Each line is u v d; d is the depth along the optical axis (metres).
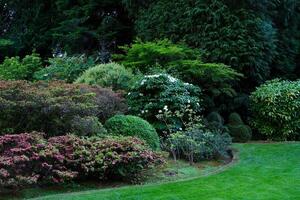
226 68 10.60
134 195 5.20
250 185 5.69
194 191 5.37
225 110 11.48
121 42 15.19
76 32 14.32
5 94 6.17
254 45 11.30
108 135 6.64
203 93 10.98
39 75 11.16
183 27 11.83
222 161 7.70
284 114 10.69
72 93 6.70
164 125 8.36
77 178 5.95
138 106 8.64
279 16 13.41
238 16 11.55
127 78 9.50
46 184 5.67
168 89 8.50
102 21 14.89
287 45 13.73
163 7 12.32
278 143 9.95
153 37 12.38
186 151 7.54
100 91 7.93
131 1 13.41
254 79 11.91
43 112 6.22
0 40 15.74
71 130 6.52
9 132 6.20
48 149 5.45
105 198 5.08
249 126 11.24
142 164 6.05
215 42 11.35
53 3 16.44
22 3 17.05
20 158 5.05
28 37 16.59
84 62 11.79
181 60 10.41
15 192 5.36
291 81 12.61
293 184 5.73
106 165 5.69
